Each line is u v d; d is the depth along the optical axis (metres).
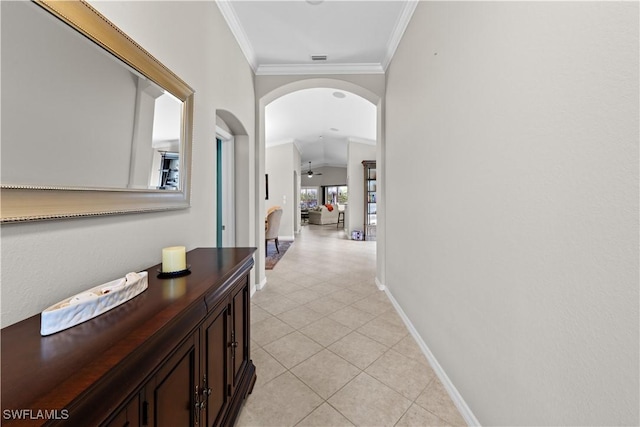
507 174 1.05
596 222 0.71
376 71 3.28
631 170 0.62
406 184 2.38
